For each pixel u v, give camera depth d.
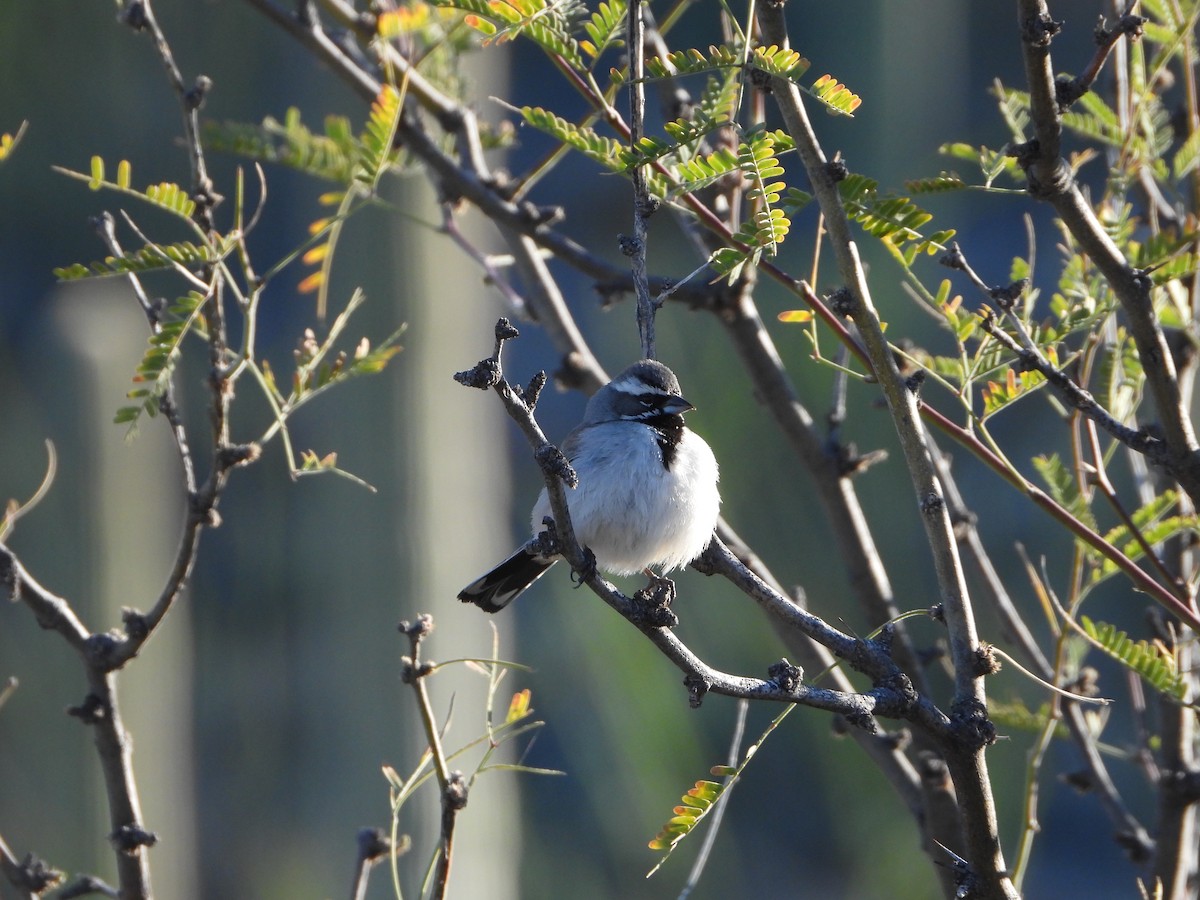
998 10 23.09
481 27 7.51
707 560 6.42
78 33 20.06
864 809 13.87
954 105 17.05
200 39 15.85
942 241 6.60
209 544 16.50
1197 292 8.01
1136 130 8.05
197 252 6.92
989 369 6.99
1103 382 7.62
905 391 6.16
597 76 13.01
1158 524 7.67
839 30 16.20
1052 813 21.72
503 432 12.30
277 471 16.33
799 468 15.62
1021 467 20.06
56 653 10.25
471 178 9.75
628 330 17.16
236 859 14.78
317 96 11.62
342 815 11.41
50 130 20.50
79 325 10.41
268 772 15.27
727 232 7.68
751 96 8.66
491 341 12.14
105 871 10.37
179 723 11.00
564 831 18.11
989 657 6.05
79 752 10.31
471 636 11.67
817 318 7.37
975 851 6.05
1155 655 7.08
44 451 10.14
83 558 10.17
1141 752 8.69
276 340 17.78
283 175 13.73
